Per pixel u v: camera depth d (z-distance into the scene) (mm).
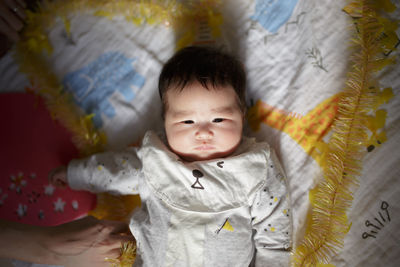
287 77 1369
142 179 1260
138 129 1485
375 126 1174
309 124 1294
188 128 1136
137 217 1219
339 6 1296
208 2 1478
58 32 1551
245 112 1296
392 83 1180
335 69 1276
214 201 1140
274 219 1164
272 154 1249
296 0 1381
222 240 1129
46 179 1442
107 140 1492
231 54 1420
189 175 1140
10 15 1463
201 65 1156
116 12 1540
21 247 1143
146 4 1515
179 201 1142
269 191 1180
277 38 1402
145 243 1162
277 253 1145
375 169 1152
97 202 1446
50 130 1488
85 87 1522
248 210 1187
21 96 1513
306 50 1335
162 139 1310
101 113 1507
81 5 1543
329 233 1141
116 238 1247
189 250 1109
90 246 1188
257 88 1399
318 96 1293
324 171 1234
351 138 1161
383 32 1197
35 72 1512
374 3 1222
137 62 1520
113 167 1310
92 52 1540
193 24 1508
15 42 1528
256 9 1446
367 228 1132
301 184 1268
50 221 1408
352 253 1137
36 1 1563
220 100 1126
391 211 1115
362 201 1148
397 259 1081
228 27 1479
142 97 1499
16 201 1424
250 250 1176
